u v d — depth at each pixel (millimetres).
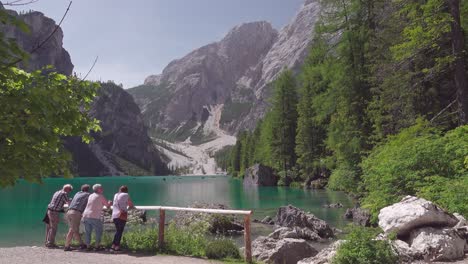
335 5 32812
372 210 14188
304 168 61281
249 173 74188
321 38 36156
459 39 15672
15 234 17969
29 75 4145
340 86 31375
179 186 78938
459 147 12500
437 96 20688
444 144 13203
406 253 8312
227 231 19016
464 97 15430
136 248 10578
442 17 15586
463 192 10734
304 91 58094
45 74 4543
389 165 13812
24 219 23438
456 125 19797
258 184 67062
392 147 15742
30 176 3799
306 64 51062
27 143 3758
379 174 14422
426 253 8289
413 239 8961
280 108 70312
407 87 19844
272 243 13250
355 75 30141
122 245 10820
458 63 15656
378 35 25891
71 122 4227
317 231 17750
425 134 15891
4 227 20141
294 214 19094
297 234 15688
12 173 3600
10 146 3725
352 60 30875
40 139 3719
